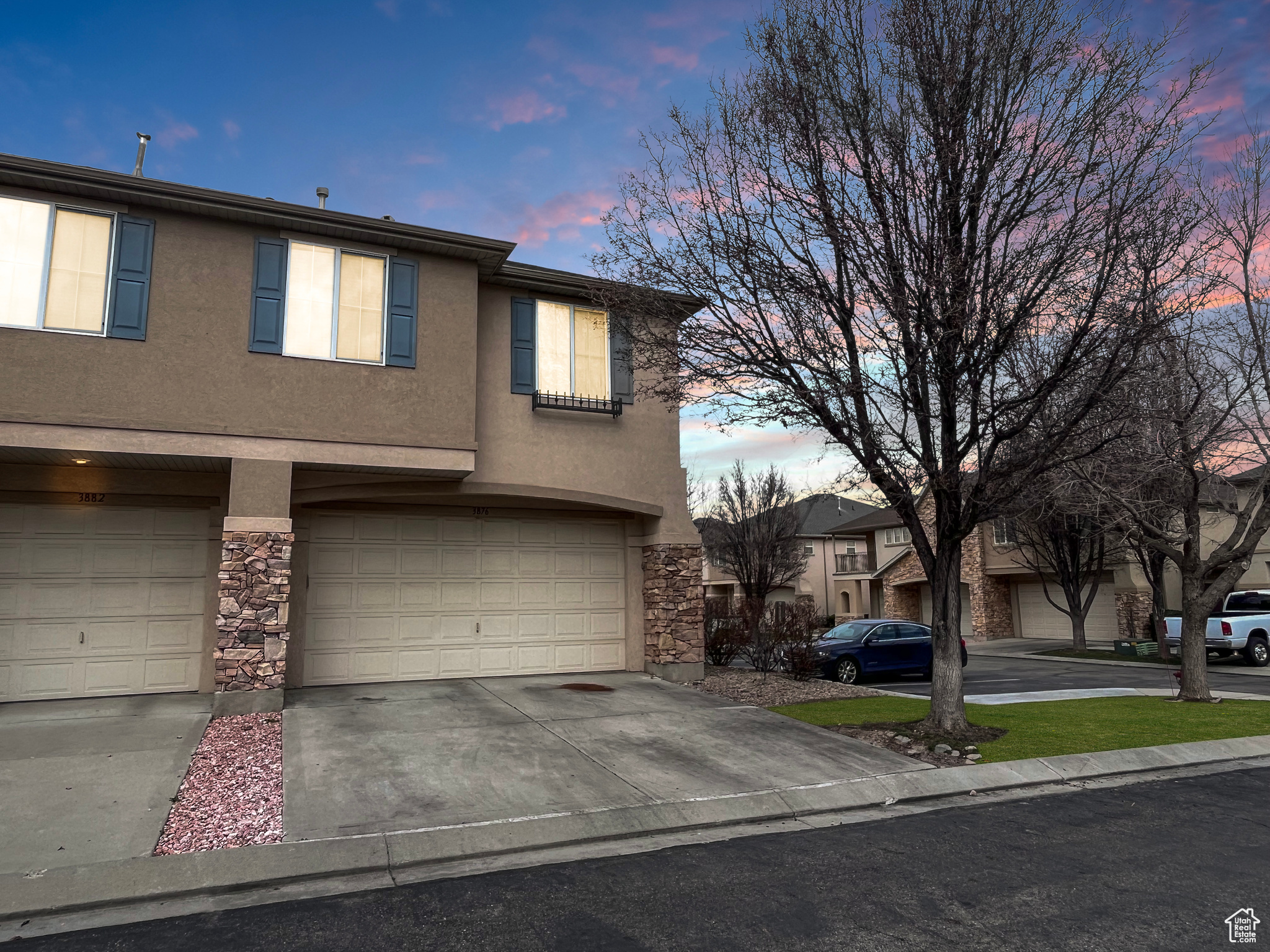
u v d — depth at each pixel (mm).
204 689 11109
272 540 10133
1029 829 6594
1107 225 8289
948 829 6582
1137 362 9570
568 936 4484
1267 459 12797
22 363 9336
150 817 6348
